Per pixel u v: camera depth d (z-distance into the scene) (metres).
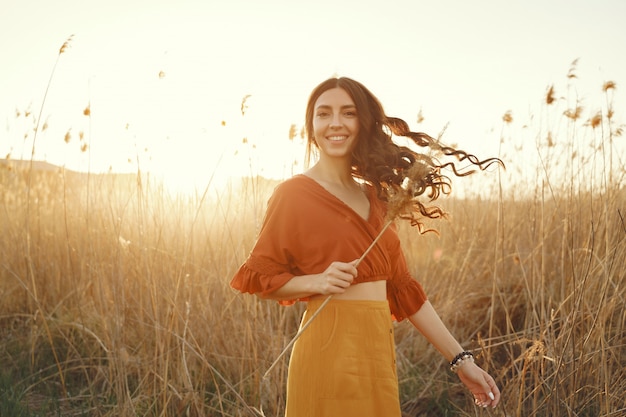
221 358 3.73
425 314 2.18
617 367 3.21
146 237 4.06
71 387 3.89
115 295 3.64
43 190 5.48
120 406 3.25
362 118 2.13
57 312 4.60
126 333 3.89
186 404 3.37
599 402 3.04
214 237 4.27
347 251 1.98
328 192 2.05
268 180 4.24
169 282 3.81
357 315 1.96
